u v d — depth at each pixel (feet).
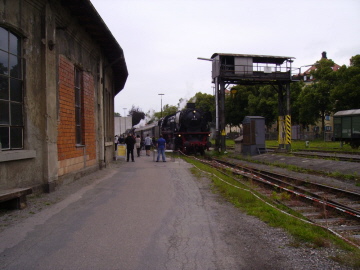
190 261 14.70
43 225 19.52
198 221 21.17
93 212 22.79
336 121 100.27
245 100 197.26
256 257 15.26
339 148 92.43
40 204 24.54
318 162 54.95
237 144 91.56
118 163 61.82
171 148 95.20
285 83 94.27
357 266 14.23
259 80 89.81
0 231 18.31
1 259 14.51
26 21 26.37
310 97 159.74
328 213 24.97
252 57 89.66
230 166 61.87
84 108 40.63
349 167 46.85
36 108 27.63
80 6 32.12
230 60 93.25
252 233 18.88
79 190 30.76
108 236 17.80
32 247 15.97
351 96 133.49
